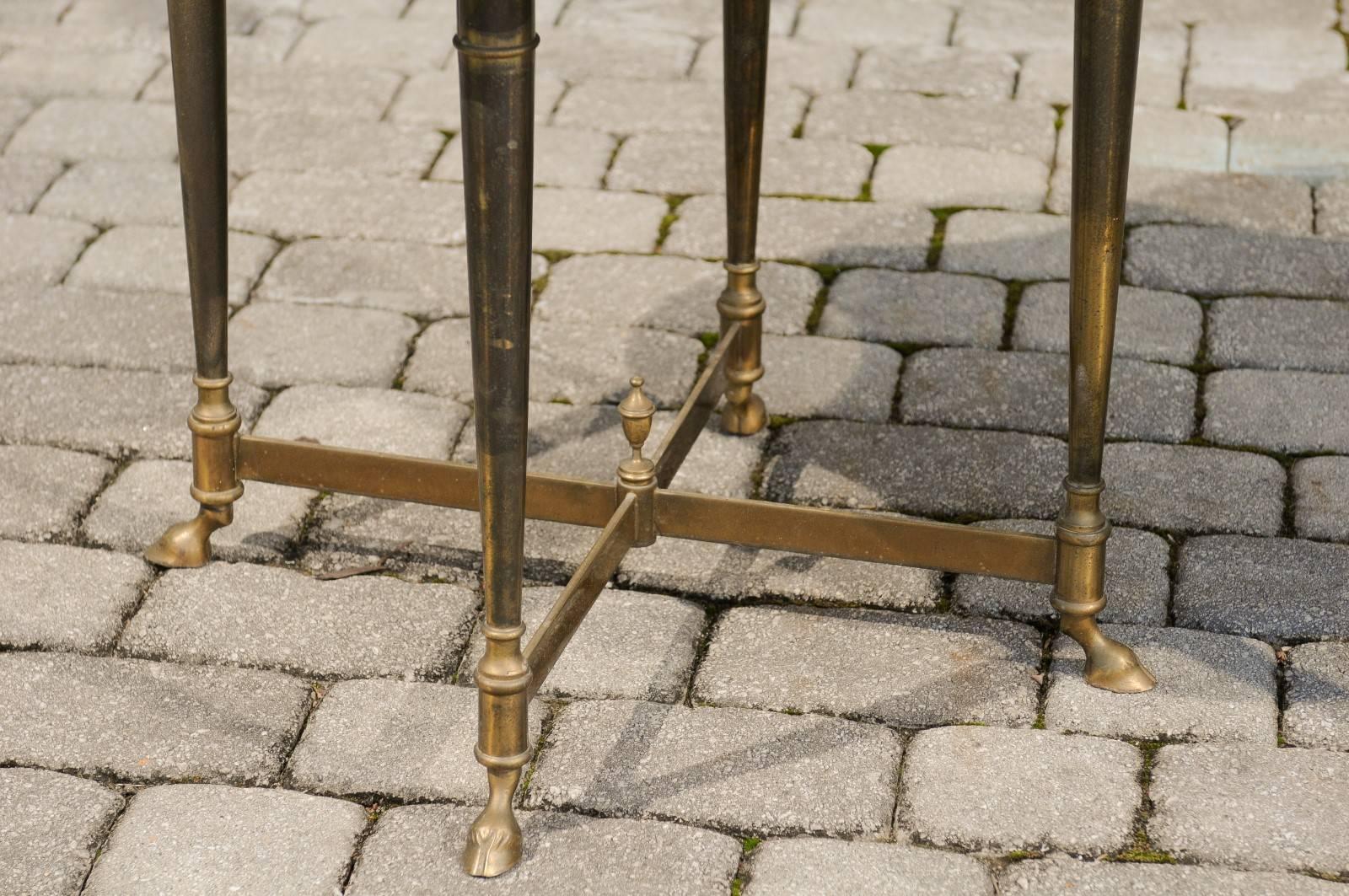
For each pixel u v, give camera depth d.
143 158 3.99
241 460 2.58
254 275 3.50
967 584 2.58
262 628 2.50
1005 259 3.51
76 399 3.07
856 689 2.36
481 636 2.49
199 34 2.24
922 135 4.04
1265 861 2.04
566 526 2.76
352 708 2.34
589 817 2.13
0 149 4.01
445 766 2.23
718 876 2.04
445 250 3.60
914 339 3.25
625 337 3.29
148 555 2.64
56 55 4.50
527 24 1.63
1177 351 3.17
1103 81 1.98
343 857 2.08
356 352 3.23
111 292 3.43
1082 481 2.26
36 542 2.69
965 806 2.13
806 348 3.22
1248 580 2.55
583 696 2.36
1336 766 2.19
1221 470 2.82
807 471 2.87
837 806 2.14
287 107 4.23
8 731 2.29
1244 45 4.44
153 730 2.29
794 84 4.30
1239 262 3.46
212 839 2.11
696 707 2.33
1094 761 2.21
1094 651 2.35
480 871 2.03
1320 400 3.00
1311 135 3.97
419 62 4.47
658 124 4.13
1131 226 3.61
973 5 4.75
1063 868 2.04
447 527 2.75
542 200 3.79
